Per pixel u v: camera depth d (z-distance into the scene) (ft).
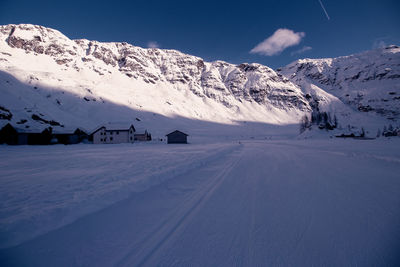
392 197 16.92
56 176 27.14
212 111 609.01
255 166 36.11
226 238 10.14
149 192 19.08
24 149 93.35
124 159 48.57
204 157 49.49
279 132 430.61
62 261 8.38
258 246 9.36
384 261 8.09
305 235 10.41
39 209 13.84
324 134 269.44
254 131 432.66
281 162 41.57
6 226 11.08
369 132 390.83
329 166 35.47
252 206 14.92
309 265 7.93
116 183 21.83
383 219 12.34
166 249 9.16
